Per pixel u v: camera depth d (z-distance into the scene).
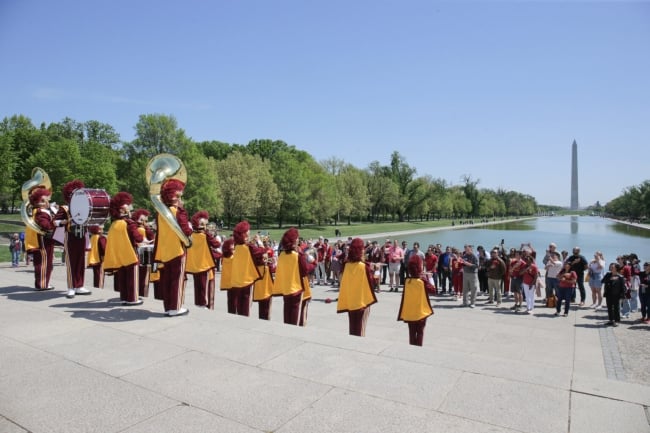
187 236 6.61
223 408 3.82
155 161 6.77
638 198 105.56
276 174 60.88
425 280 8.15
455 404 3.85
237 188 51.06
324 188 65.88
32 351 5.18
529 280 12.65
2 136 37.94
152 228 9.04
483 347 8.99
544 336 9.91
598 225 98.38
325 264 18.81
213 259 10.02
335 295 15.48
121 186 44.38
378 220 101.69
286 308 8.68
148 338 5.63
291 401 3.94
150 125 43.62
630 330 10.56
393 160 99.62
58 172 41.75
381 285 18.11
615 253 35.09
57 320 6.39
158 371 4.61
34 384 4.30
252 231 54.00
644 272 11.45
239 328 6.05
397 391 4.12
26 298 7.92
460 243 47.31
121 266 7.23
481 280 16.31
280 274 8.82
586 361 8.07
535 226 94.94
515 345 9.16
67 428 3.50
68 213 8.20
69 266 8.04
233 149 92.12
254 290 10.08
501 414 3.67
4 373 4.55
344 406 3.84
